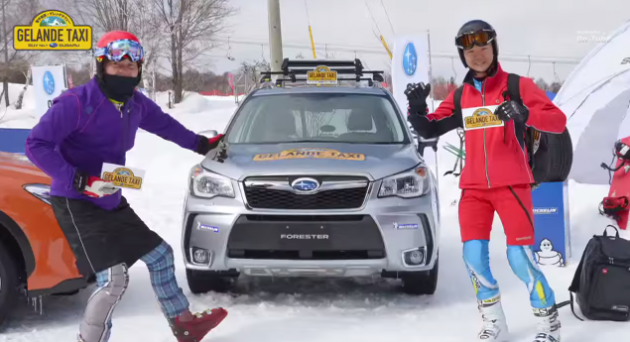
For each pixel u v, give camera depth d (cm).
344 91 559
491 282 360
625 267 398
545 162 349
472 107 348
